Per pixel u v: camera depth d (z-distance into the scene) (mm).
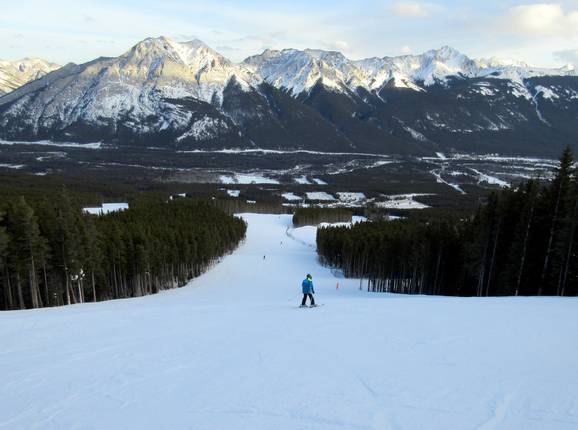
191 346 19438
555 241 45219
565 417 11711
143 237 60812
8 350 19375
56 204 53375
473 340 19031
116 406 13227
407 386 14039
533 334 19922
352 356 17328
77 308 33531
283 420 11953
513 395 13125
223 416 12320
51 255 46812
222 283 68000
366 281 73500
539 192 47938
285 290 59844
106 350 19062
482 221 50812
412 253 63812
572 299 31719
